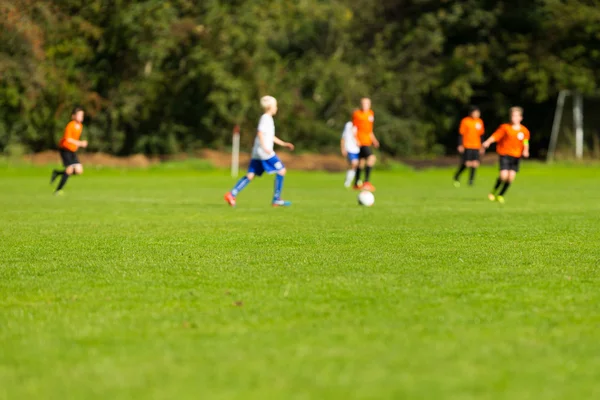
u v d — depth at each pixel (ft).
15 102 328.08
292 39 424.46
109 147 368.89
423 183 247.50
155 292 57.06
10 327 46.52
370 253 76.79
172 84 364.58
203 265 69.41
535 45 406.00
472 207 140.87
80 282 61.26
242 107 359.05
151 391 34.24
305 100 409.49
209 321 47.60
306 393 33.83
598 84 402.93
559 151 390.63
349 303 52.60
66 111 351.25
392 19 447.83
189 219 116.47
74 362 39.01
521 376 36.35
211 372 37.06
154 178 274.98
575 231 97.04
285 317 48.52
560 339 43.06
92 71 358.64
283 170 143.13
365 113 208.74
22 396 33.83
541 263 70.08
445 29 429.79
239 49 362.33
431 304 52.19
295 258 73.51
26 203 151.74
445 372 36.94
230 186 225.56
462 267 67.87
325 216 121.39
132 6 343.05
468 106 441.27
